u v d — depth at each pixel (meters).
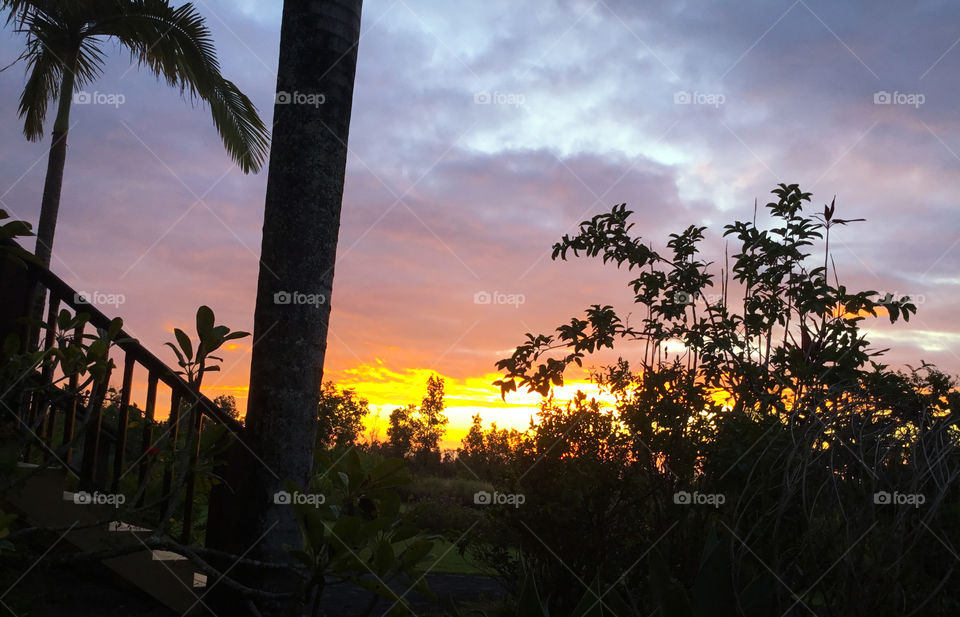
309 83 3.97
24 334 4.11
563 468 5.56
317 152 3.92
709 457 4.34
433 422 30.48
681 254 5.58
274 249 3.87
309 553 2.82
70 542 4.04
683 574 4.39
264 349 3.82
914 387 3.00
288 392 3.77
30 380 4.00
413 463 20.91
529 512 5.57
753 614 2.38
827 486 2.75
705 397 5.02
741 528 3.26
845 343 4.48
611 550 5.37
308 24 4.00
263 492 3.70
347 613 5.52
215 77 11.36
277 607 3.65
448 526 9.73
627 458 5.39
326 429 12.52
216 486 3.95
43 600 3.75
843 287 4.80
